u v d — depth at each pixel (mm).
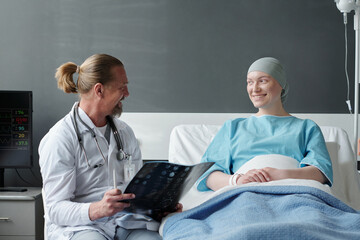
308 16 3240
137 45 3330
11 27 3379
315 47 3242
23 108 3105
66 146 1710
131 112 3316
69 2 3352
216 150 2264
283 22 3252
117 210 1549
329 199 1562
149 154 3229
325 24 3230
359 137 3125
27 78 3381
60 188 1680
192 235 1383
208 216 1573
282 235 1223
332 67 3236
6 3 3373
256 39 3270
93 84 1721
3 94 3100
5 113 3107
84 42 3352
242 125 2285
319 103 3250
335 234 1271
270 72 2207
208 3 3283
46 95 3375
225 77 3291
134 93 3338
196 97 3309
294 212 1471
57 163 1683
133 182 1504
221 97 3295
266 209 1463
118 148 1829
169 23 3311
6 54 3387
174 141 2734
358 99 3131
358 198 2381
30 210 2932
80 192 1770
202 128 2807
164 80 3322
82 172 1750
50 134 1761
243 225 1307
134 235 1690
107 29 3342
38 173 3383
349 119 3141
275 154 2104
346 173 2477
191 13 3299
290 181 1719
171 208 1740
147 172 1476
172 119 3229
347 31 3219
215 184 2082
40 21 3369
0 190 3094
